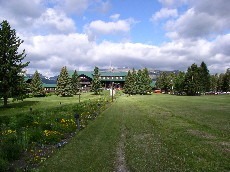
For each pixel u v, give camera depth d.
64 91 117.81
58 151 17.81
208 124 28.23
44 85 170.25
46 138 20.36
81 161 15.52
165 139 20.86
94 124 29.69
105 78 188.62
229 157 15.59
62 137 22.36
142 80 144.25
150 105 58.75
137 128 26.67
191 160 15.12
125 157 16.12
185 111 43.06
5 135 19.91
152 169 13.77
